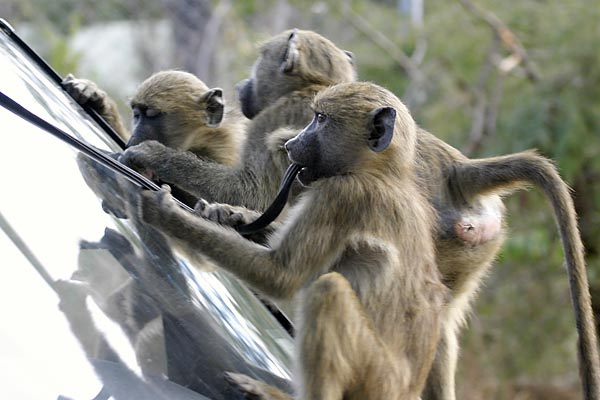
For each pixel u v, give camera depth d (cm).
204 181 1110
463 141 2325
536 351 2305
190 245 802
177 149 1165
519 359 2302
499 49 2397
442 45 2406
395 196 832
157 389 578
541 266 2312
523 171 1091
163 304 639
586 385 950
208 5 2506
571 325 2305
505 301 2327
